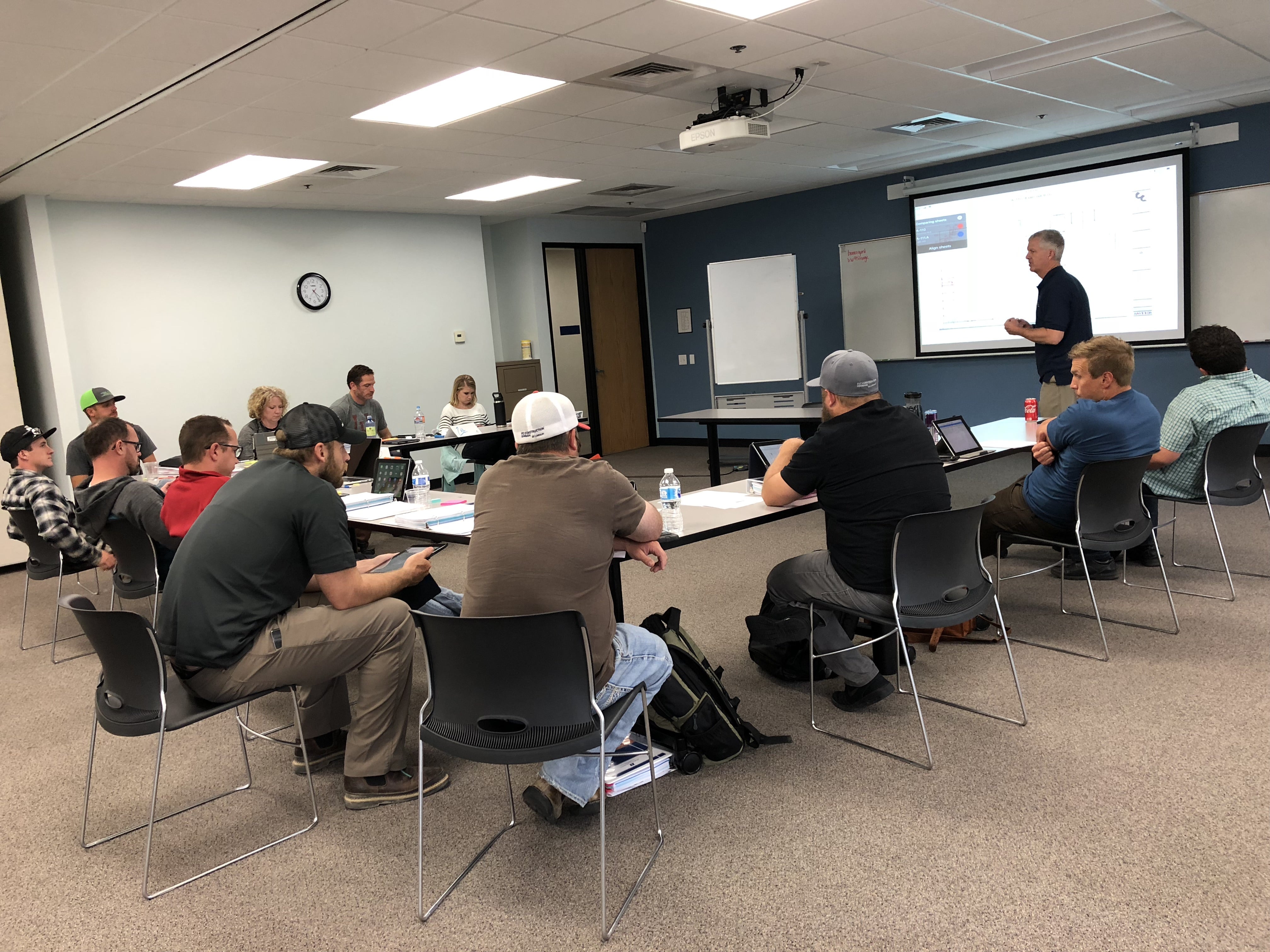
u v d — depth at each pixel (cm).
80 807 270
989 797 235
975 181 805
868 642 286
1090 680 306
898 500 262
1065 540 336
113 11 316
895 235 880
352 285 812
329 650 237
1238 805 221
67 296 651
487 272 1020
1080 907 187
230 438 328
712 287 929
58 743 320
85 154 515
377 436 621
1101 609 375
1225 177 685
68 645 442
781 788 249
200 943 199
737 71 466
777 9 378
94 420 529
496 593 208
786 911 194
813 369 968
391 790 257
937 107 595
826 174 838
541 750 193
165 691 217
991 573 438
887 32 421
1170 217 707
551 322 1015
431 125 522
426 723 208
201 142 510
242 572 229
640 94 491
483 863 223
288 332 771
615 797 251
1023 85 550
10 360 623
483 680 197
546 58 413
